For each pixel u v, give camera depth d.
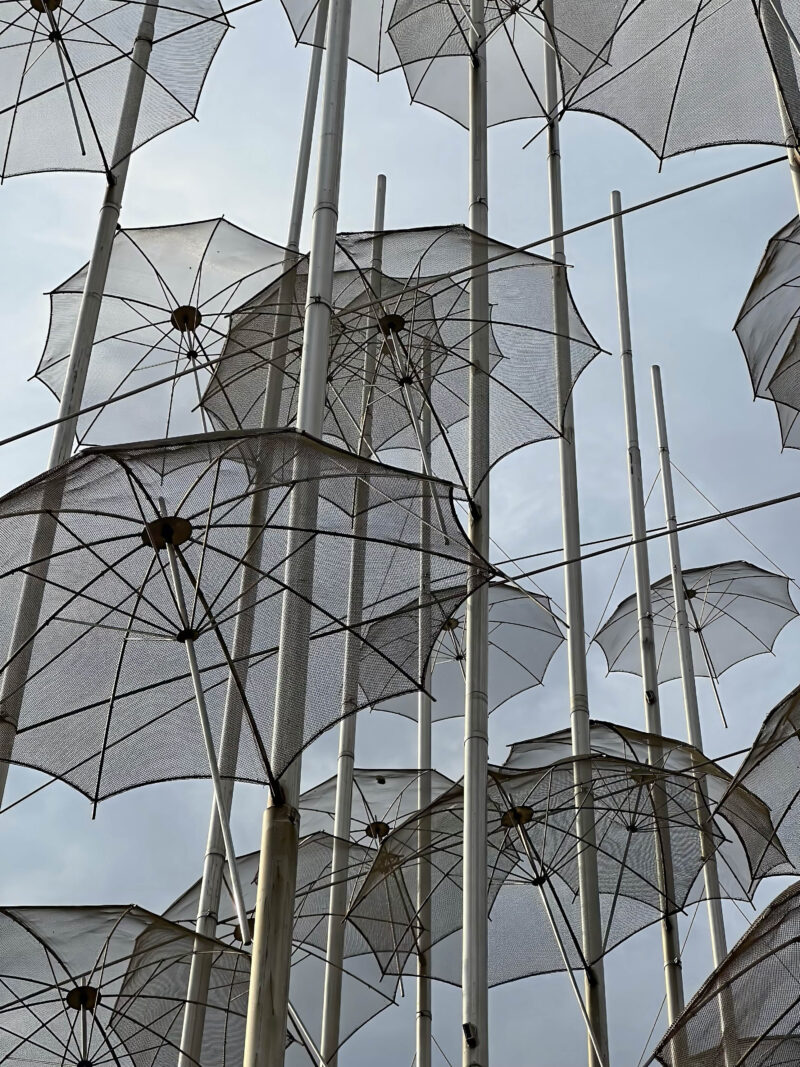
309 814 18.58
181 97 15.98
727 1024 10.49
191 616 9.80
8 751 10.20
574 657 15.48
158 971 13.29
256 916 7.85
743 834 13.02
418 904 15.07
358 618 9.52
